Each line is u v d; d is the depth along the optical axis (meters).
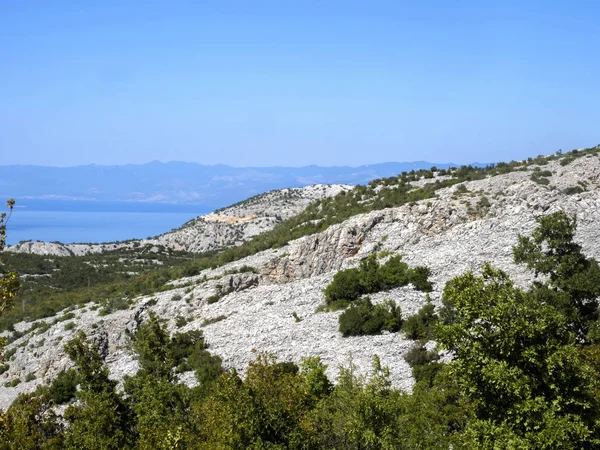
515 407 18.89
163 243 150.38
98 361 33.66
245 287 67.50
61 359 57.16
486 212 63.47
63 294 98.56
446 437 25.20
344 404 27.47
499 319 19.56
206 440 26.53
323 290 57.94
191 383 43.94
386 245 64.06
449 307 44.31
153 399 31.05
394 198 79.81
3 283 23.92
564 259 37.06
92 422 30.20
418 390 30.00
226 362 46.72
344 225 68.25
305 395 26.44
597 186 64.62
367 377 37.91
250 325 54.84
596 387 21.14
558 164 75.56
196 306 64.88
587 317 33.41
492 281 21.52
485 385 19.83
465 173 89.50
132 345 57.44
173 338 51.44
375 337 45.72
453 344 20.56
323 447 25.39
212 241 146.12
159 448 24.52
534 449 18.28
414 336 44.22
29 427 32.22
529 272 47.47
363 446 25.23
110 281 109.69
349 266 63.00
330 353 44.38
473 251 55.78
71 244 156.38
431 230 64.06
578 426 18.44
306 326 51.12
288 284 63.84
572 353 19.48
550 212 57.53
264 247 86.38
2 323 81.25
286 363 41.72
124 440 29.89
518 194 64.25
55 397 49.72
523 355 19.28
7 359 64.62
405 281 54.06
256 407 23.44
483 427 19.66
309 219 91.31
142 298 71.31
